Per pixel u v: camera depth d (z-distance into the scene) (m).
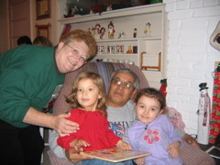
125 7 2.74
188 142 1.55
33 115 1.11
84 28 3.55
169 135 1.47
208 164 1.31
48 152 1.33
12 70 1.12
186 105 2.18
